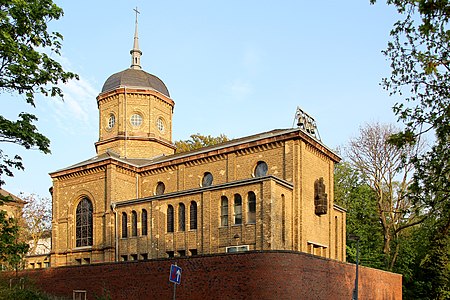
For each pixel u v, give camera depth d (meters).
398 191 49.50
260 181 33.28
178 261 27.27
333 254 40.25
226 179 39.75
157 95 50.94
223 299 25.06
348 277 30.38
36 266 50.78
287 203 34.81
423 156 18.16
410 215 45.91
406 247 48.72
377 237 52.53
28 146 20.44
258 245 32.56
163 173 44.53
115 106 50.31
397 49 18.00
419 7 14.89
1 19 18.09
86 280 31.47
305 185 36.78
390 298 37.25
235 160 39.47
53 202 47.72
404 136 17.61
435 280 44.16
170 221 38.53
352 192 56.91
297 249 34.53
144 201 40.22
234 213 34.62
